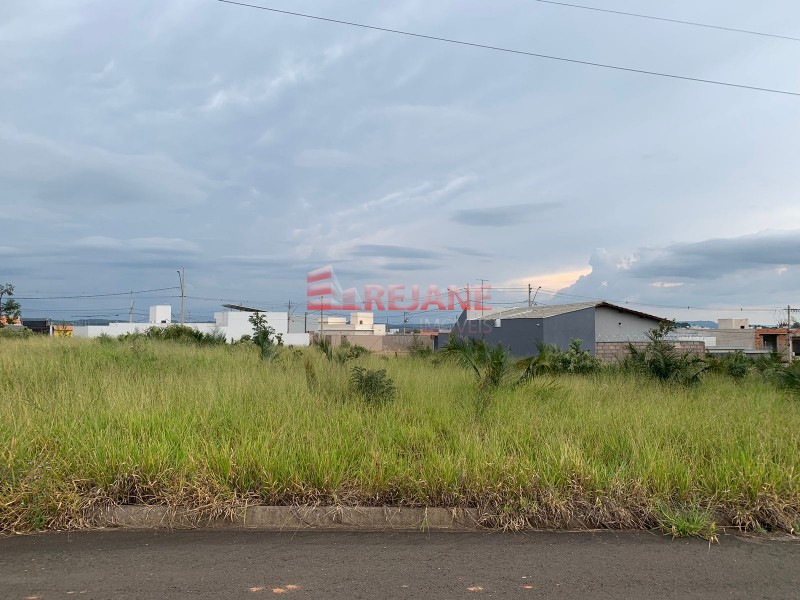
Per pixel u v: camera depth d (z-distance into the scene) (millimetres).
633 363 13203
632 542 4449
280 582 3664
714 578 3814
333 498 4887
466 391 9469
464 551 4230
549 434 6309
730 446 6031
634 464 5543
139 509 4715
